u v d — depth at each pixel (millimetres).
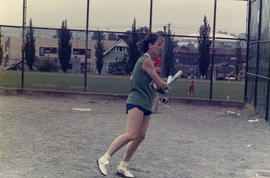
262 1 12609
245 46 15047
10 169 5586
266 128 10344
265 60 12164
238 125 10680
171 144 7809
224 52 25797
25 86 24625
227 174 5871
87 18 15516
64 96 15727
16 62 23688
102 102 14664
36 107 12406
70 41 35438
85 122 10008
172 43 21719
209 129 9820
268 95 11633
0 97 14828
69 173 5520
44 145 7164
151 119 11117
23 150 6719
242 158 6914
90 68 37188
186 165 6277
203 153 7156
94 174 5527
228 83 38500
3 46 20625
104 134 8484
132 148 5480
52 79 34562
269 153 7387
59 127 9094
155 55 5387
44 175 5375
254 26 13742
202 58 26469
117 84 30094
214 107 14664
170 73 22297
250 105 13703
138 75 5277
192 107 14406
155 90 5418
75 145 7285
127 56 28078
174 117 11719
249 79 14227
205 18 16625
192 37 15227
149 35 5379
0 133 8086
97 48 31562
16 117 10227
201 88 30797
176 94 23391
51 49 37406
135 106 5250
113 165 6055
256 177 5750
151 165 6176
